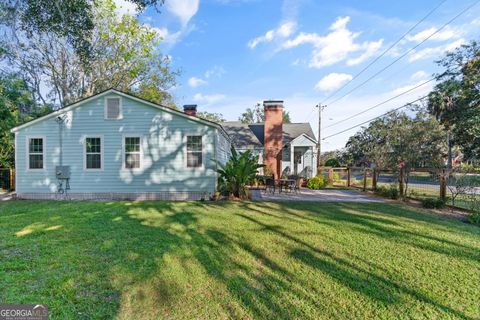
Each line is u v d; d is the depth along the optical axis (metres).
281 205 8.43
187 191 10.02
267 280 3.09
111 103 10.02
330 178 16.73
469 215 6.41
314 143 17.25
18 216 6.57
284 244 4.41
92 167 10.05
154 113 10.03
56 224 5.72
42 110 17.06
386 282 3.07
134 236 4.83
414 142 10.34
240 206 8.23
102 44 17.62
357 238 4.77
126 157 10.06
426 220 6.23
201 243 4.43
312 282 3.05
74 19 8.84
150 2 7.46
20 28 9.91
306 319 2.36
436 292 2.86
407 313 2.47
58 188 10.02
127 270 3.32
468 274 3.30
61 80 17.97
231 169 10.05
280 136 17.44
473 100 9.05
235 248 4.19
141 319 2.33
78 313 2.41
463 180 7.26
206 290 2.85
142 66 19.77
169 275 3.20
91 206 8.12
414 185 12.23
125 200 9.70
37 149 10.11
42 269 3.34
